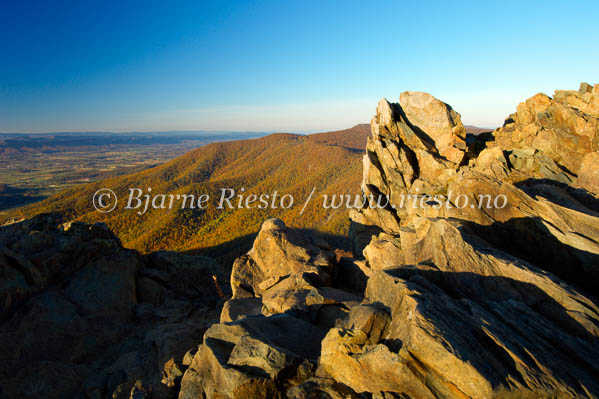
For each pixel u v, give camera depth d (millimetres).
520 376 8477
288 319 16000
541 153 31438
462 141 37062
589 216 18297
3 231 34375
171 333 24641
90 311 30078
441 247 15844
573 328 11383
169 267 44375
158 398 14234
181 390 12977
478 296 13461
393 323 11203
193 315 33094
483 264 14617
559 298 12367
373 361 9867
